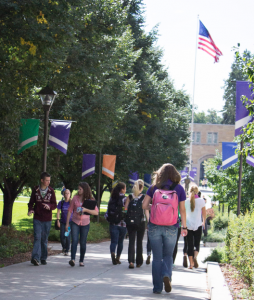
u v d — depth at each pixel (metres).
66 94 18.67
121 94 20.92
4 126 13.04
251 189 24.61
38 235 9.28
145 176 32.06
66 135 13.08
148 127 29.27
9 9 9.60
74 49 14.95
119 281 7.54
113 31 16.22
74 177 28.30
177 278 8.38
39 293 6.14
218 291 5.79
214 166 27.55
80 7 12.13
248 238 7.08
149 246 10.28
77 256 11.80
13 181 21.42
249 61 7.66
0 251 10.54
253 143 7.82
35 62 11.10
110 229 10.02
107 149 27.75
